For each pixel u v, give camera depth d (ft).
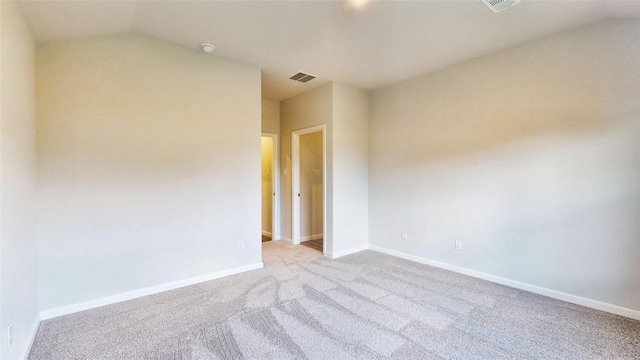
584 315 8.13
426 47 10.09
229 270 11.34
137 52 9.27
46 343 6.80
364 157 15.10
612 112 8.20
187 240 10.32
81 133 8.42
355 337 7.05
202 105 10.61
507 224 10.30
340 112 13.97
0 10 5.38
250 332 7.27
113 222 8.92
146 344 6.76
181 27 8.77
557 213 9.20
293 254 14.44
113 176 8.91
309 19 8.26
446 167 12.05
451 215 11.91
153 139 9.60
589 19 8.20
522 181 9.93
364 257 13.87
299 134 16.33
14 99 6.12
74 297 8.34
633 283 7.98
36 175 7.73
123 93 9.06
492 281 10.69
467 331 7.32
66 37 8.12
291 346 6.68
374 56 10.87
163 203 9.80
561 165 9.10
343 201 14.20
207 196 10.77
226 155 11.22
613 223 8.25
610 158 8.26
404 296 9.39
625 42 7.98
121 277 9.06
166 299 9.17
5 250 5.46
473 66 11.13
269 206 19.07
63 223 8.18
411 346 6.68
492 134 10.64
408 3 7.43
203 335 7.13
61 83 8.15
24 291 6.57
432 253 12.62
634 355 6.34
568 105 8.93
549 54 9.26
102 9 7.34
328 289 9.96
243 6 7.59
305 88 14.78
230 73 11.29
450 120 11.89
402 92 13.69
